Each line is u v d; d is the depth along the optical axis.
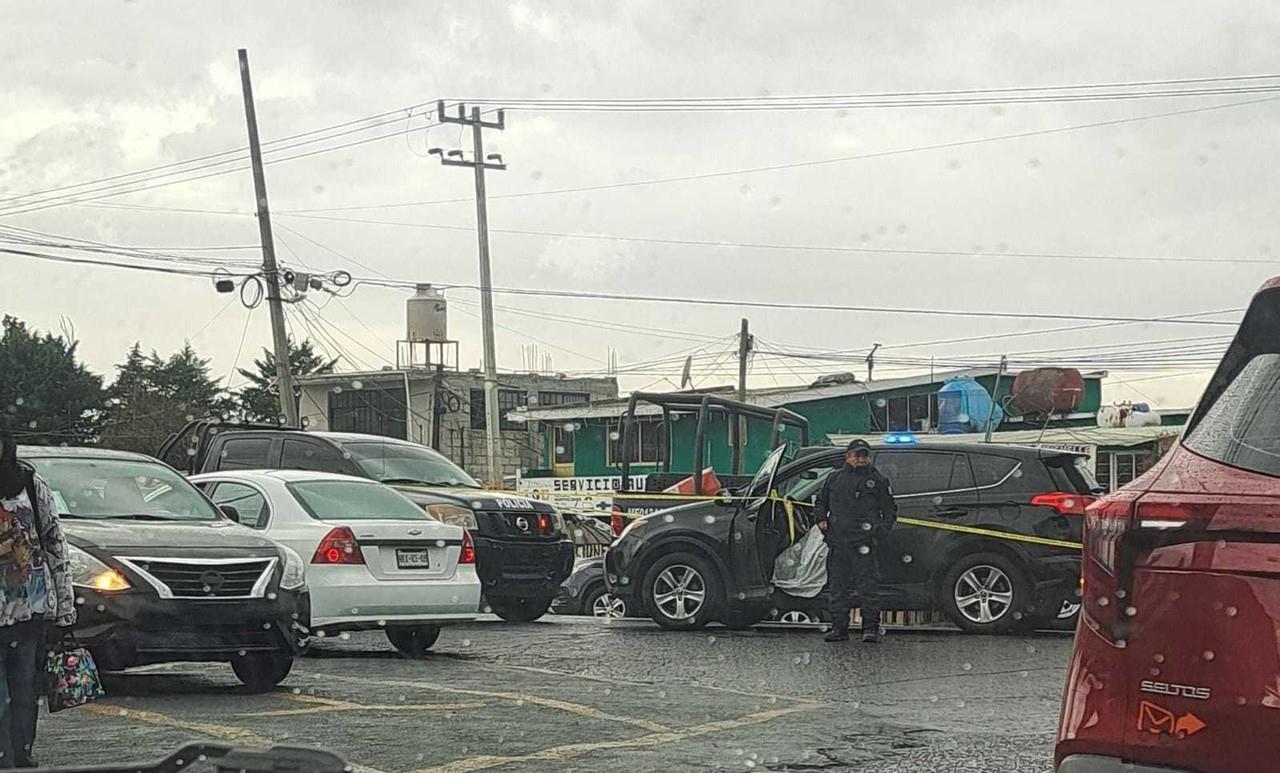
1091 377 44.00
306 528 11.79
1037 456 13.82
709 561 14.29
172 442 19.33
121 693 9.80
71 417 50.62
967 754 7.63
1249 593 3.47
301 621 9.92
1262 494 3.52
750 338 45.06
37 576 6.77
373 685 10.16
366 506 12.37
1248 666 3.45
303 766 3.02
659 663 11.52
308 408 51.62
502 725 8.45
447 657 12.09
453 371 50.44
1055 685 10.20
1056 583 13.44
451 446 50.09
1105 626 3.72
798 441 31.00
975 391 39.09
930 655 11.94
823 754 7.62
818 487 14.20
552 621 16.05
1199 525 3.55
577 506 30.55
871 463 13.35
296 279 30.75
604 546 24.67
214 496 12.56
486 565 14.95
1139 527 3.66
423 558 11.95
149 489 10.77
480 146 36.75
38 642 6.82
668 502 18.47
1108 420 36.31
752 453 30.89
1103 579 3.74
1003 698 9.60
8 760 6.74
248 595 9.60
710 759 7.47
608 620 16.16
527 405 52.75
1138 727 3.62
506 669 11.18
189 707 9.07
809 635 13.77
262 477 12.48
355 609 11.52
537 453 49.81
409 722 8.52
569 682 10.37
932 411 41.56
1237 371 3.95
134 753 7.49
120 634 9.07
